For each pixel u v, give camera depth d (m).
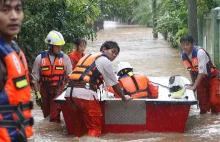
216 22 13.41
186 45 7.87
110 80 6.37
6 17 2.74
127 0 19.97
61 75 7.77
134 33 37.78
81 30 13.88
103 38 32.38
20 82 2.79
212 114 8.20
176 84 7.22
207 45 15.83
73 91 6.39
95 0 14.81
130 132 6.81
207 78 8.00
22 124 2.81
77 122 6.61
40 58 7.72
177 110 6.67
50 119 7.79
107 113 6.79
